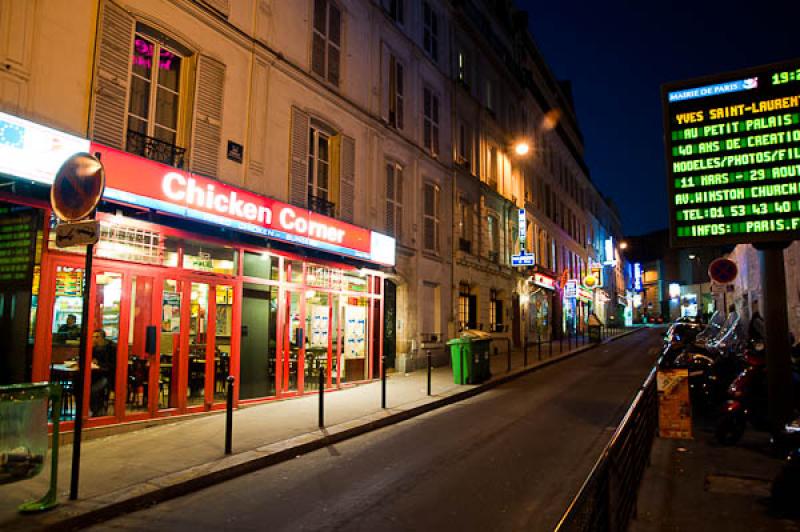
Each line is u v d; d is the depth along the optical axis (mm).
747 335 10617
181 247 9508
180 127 9945
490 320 23953
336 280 13438
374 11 15906
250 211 10391
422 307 17938
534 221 31141
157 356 8789
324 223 12539
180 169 9023
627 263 76250
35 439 4922
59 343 7789
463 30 22547
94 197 5586
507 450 7582
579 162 46875
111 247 8359
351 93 14617
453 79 21016
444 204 19766
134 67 9250
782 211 6922
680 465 6430
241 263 10547
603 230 58125
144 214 8758
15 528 4648
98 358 8281
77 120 8047
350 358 13930
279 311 11453
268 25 11719
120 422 8195
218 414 9695
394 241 15719
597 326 30547
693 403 9719
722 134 7375
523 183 29500
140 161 8383
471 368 13883
